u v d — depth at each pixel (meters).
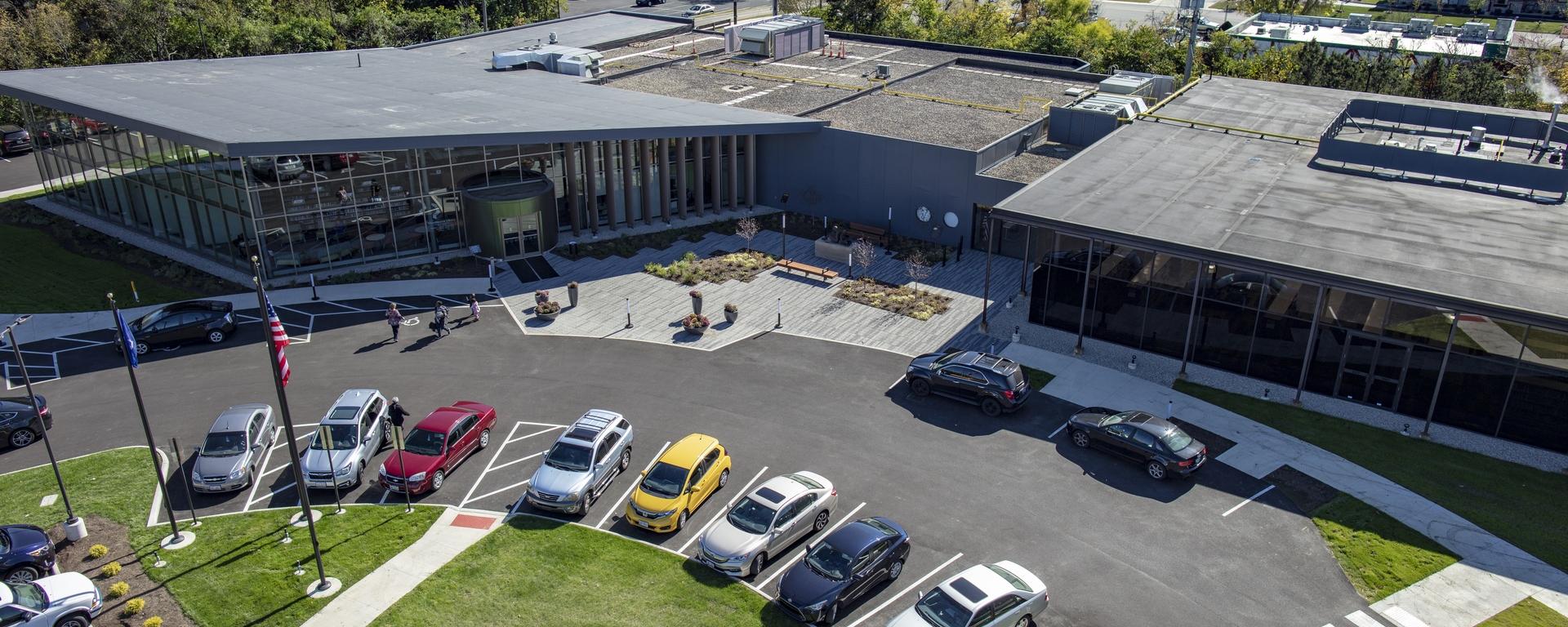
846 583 23.70
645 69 65.69
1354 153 42.91
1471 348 30.95
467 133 43.12
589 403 34.53
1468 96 64.19
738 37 72.06
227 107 47.12
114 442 32.19
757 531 25.75
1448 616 23.84
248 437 30.25
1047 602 24.00
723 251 49.28
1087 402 34.41
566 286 44.97
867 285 44.97
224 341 39.38
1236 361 36.06
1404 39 89.75
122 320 24.94
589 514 28.42
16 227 52.03
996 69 68.44
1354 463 30.47
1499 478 29.64
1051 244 38.53
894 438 32.12
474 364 37.41
